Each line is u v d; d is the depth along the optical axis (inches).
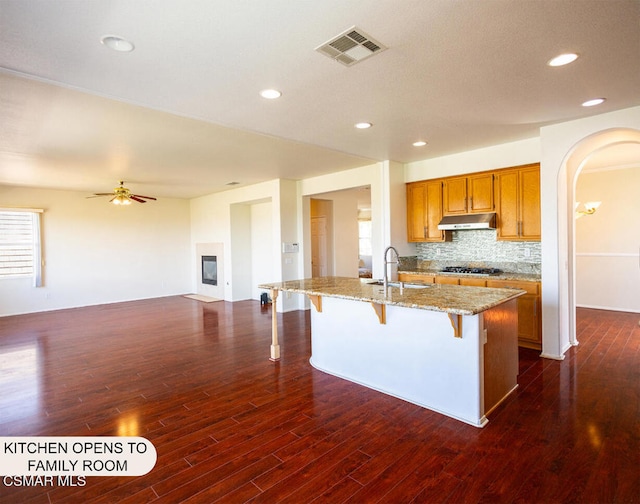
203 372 152.9
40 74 95.7
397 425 106.3
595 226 254.1
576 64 97.4
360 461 89.4
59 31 76.0
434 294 121.6
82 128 140.4
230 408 119.7
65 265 299.3
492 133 160.4
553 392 124.7
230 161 203.9
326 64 94.2
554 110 133.3
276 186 266.5
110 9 69.1
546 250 157.6
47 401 126.8
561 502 73.9
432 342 115.3
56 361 168.9
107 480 84.0
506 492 77.1
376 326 131.3
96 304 314.0
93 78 98.5
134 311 283.9
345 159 205.2
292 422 109.4
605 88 113.8
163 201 356.5
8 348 189.5
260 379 144.1
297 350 180.1
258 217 325.7
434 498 76.0
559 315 155.9
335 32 79.7
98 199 316.5
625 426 101.9
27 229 281.0
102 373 153.1
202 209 355.6
